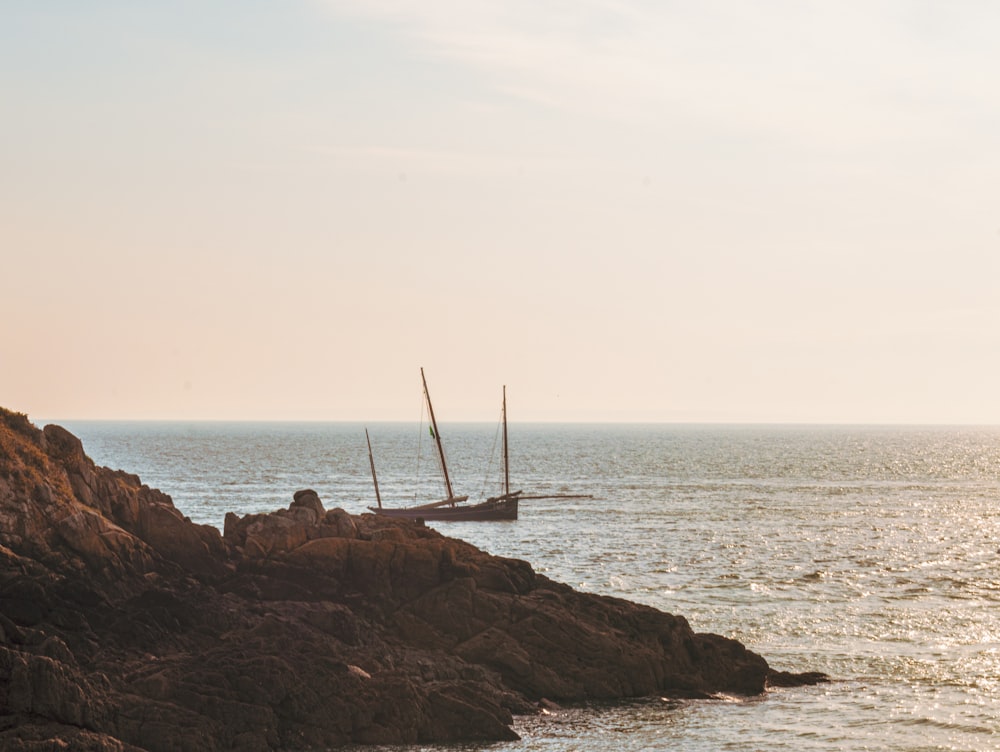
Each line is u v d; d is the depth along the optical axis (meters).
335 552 64.25
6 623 51.66
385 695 53.34
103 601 56.50
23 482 59.78
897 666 68.88
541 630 61.50
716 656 63.38
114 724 48.19
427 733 53.41
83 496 63.03
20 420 64.00
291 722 51.66
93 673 50.12
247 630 57.03
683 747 54.03
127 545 60.41
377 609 62.72
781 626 79.94
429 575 64.25
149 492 71.12
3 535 57.81
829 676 66.62
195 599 57.88
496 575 65.06
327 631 58.66
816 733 56.47
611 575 103.00
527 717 57.03
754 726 57.12
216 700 50.34
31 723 45.91
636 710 58.72
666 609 85.62
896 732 56.81
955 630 79.00
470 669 59.12
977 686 64.69
